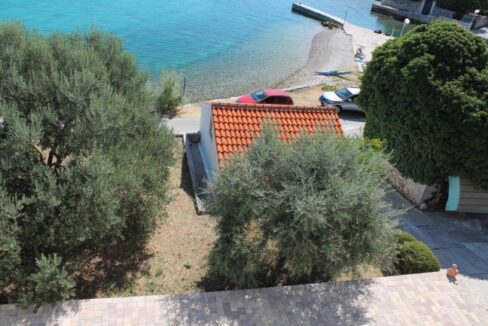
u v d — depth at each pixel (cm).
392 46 1589
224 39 4053
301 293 1021
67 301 900
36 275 795
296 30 4788
